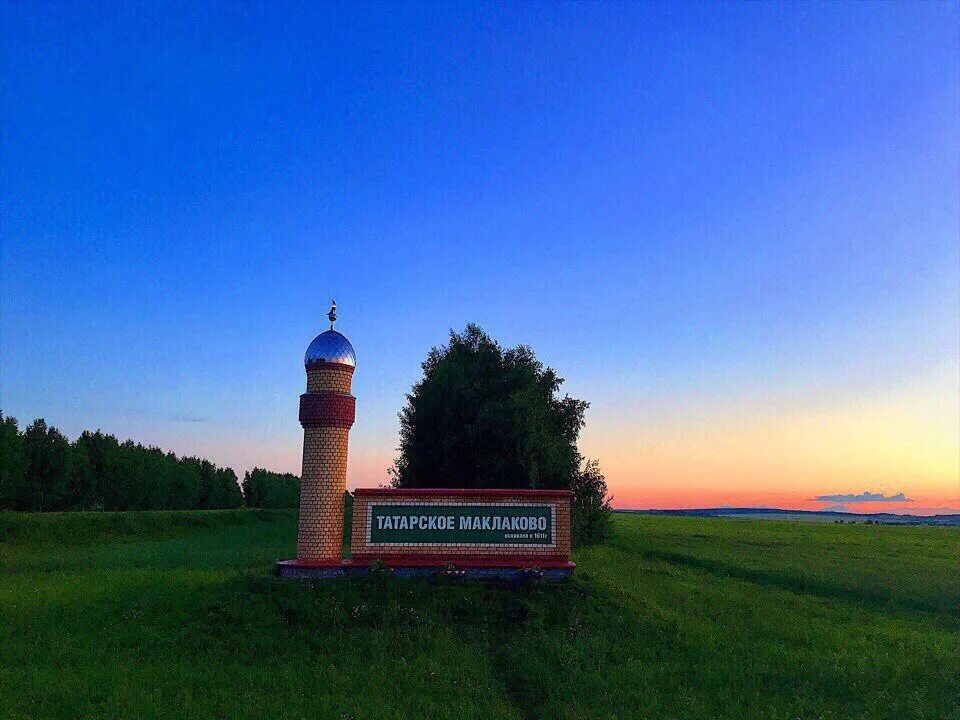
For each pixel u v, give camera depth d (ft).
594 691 39.42
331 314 65.31
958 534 200.34
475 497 59.88
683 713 35.94
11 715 33.32
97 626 49.49
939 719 36.22
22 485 211.82
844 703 38.96
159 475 265.75
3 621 50.70
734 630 54.85
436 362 136.36
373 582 55.62
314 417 61.11
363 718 33.65
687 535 174.40
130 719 32.68
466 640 48.37
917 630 62.18
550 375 135.23
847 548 145.48
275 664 43.11
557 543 59.62
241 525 233.96
